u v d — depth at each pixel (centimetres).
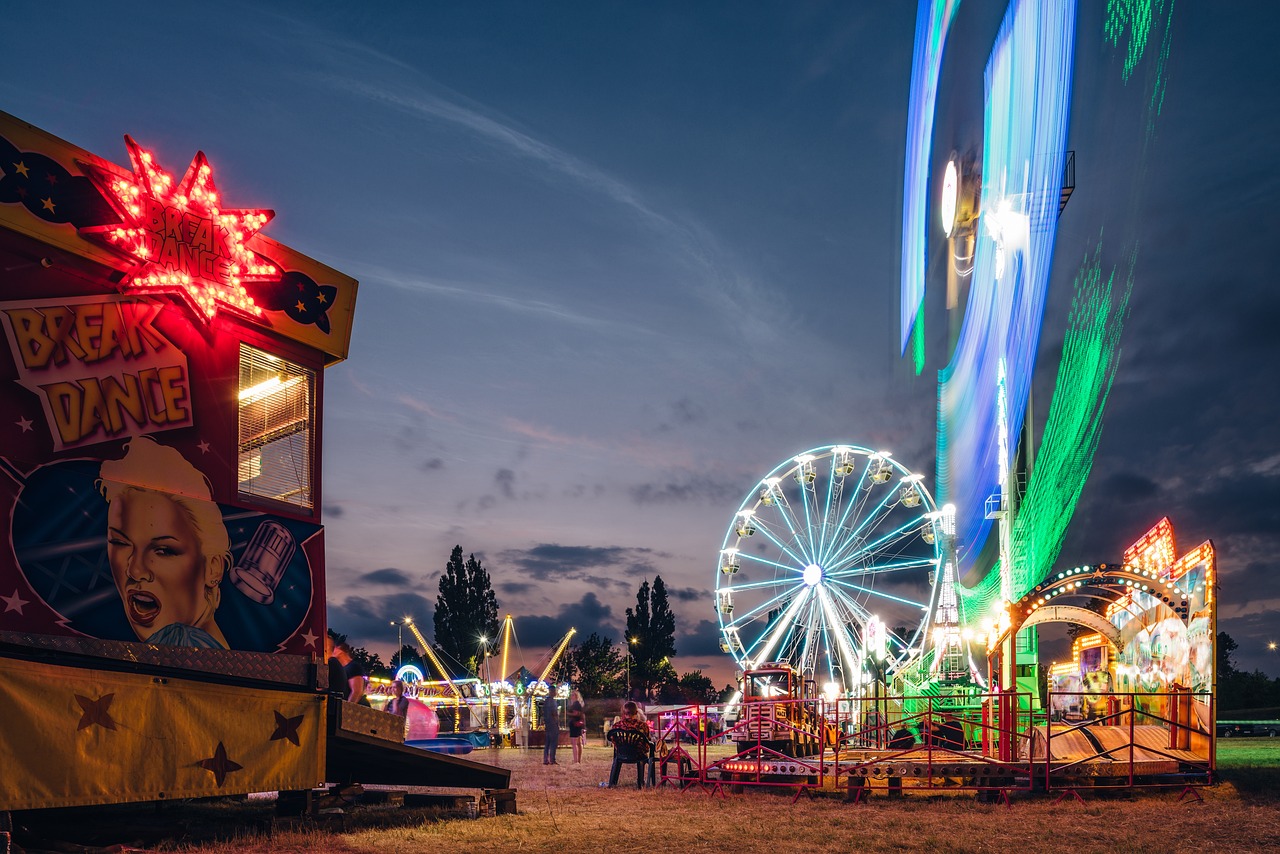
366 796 1329
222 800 1353
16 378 894
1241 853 930
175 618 989
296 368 1195
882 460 3612
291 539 1147
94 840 966
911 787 1408
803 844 1003
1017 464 3055
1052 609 1772
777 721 1753
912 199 3950
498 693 4231
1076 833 1061
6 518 862
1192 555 1556
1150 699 1700
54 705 861
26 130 923
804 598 3628
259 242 1145
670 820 1196
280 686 1092
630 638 9550
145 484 987
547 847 982
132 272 988
